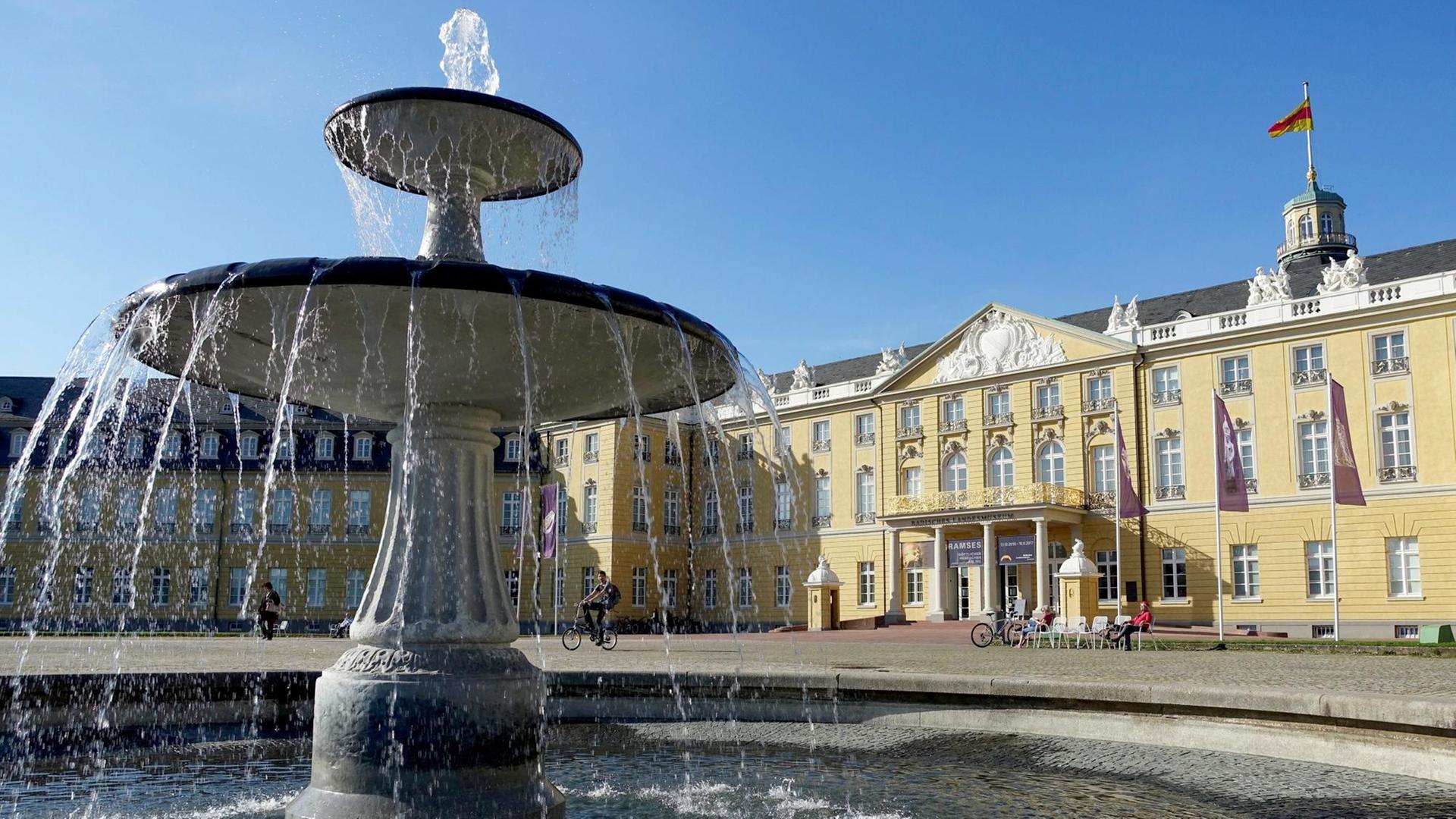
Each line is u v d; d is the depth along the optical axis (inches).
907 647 1210.0
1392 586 1510.8
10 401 2332.7
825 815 299.7
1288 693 354.6
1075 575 1508.4
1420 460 1503.4
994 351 1984.5
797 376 2378.2
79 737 402.0
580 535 2294.5
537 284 243.1
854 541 2159.2
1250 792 308.8
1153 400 1770.4
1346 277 1633.9
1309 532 1589.6
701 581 2381.9
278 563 2316.7
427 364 276.7
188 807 313.6
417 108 292.8
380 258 238.8
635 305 257.8
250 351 278.2
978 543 1814.7
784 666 710.5
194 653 959.0
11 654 946.1
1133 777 338.3
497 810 275.1
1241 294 1862.7
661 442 2386.8
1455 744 306.7
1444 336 1498.5
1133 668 719.7
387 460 2372.0
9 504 319.0
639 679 482.3
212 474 2325.3
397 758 274.5
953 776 353.1
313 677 468.8
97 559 2229.3
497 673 288.0
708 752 409.7
